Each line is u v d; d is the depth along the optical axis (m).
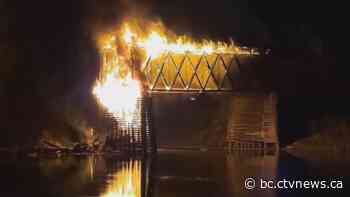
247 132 93.44
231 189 63.69
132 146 85.56
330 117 97.00
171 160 82.19
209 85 91.00
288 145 95.00
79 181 66.06
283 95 96.75
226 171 73.44
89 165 76.00
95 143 85.00
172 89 89.12
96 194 60.31
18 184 64.00
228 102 96.06
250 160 82.69
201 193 61.62
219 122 96.88
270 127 92.88
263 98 93.06
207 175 70.94
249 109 93.44
